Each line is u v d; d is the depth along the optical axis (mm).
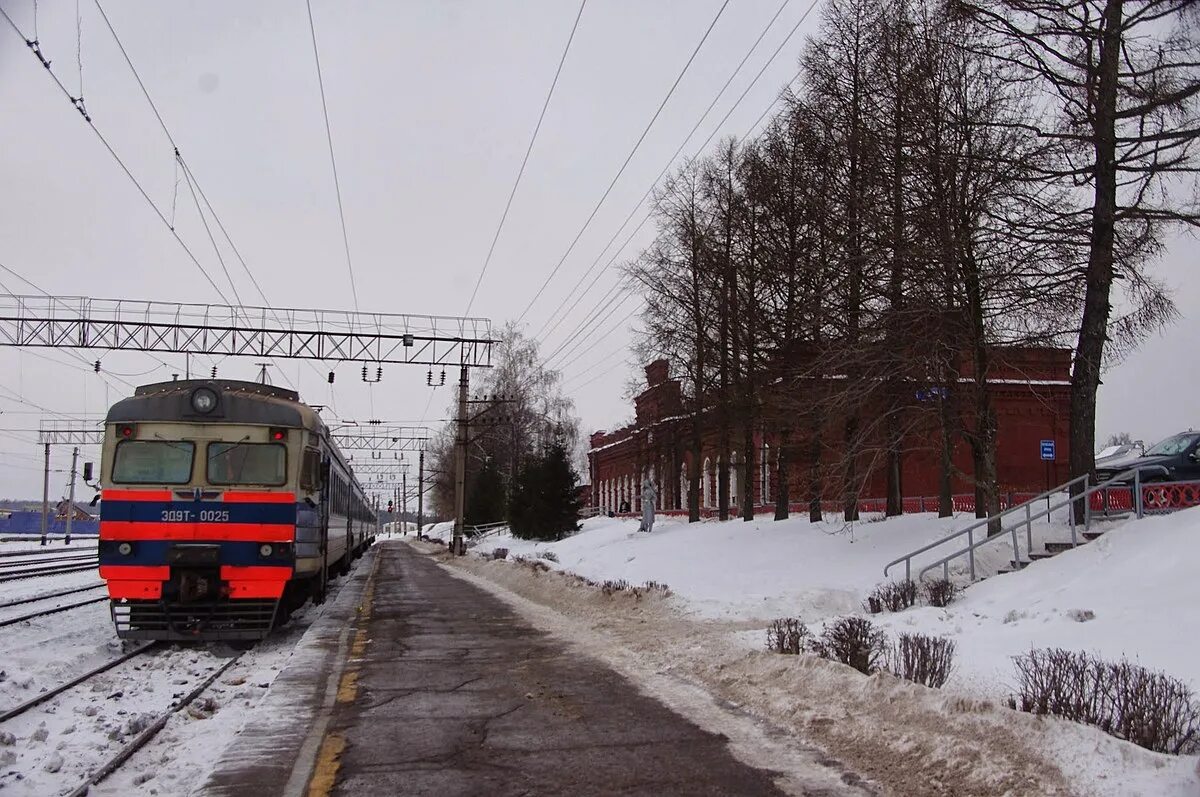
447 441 93562
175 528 13078
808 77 22688
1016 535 15766
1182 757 5371
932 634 10742
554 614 17406
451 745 7273
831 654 9672
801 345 22281
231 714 8648
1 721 8062
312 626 15633
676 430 37781
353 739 7488
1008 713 6371
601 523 50500
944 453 19219
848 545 20547
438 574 32562
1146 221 15312
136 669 11281
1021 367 19125
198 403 13438
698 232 30406
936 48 17312
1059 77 15305
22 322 30484
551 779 6305
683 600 16438
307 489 14086
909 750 6457
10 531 90500
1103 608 10281
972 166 16156
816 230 22938
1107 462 20562
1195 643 8320
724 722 7922
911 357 17219
